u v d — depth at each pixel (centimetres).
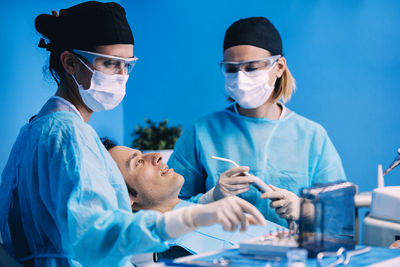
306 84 349
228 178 194
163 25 448
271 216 211
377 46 312
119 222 111
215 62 406
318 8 339
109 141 213
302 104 352
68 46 136
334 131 336
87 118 148
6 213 133
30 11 397
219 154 222
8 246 132
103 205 118
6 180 136
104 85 138
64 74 140
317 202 105
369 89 317
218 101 407
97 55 134
